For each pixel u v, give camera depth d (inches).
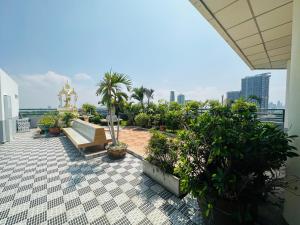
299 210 66.3
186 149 79.7
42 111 465.4
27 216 82.3
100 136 180.7
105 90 178.4
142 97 546.3
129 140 256.7
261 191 65.2
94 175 128.9
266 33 125.6
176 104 359.3
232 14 103.0
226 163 72.2
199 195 64.6
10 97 283.1
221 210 66.3
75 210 86.7
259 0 89.5
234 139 62.2
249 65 216.5
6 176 128.0
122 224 76.8
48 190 106.9
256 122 75.5
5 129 249.1
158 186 111.6
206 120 75.4
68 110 431.8
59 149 206.4
